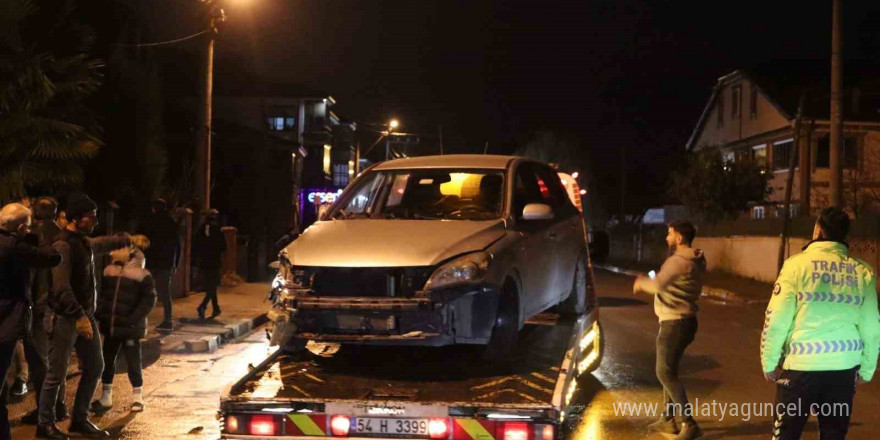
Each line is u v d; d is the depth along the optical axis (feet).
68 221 24.98
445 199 26.30
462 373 21.45
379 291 21.21
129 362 28.32
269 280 91.66
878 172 116.78
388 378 20.94
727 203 118.21
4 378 21.80
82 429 25.38
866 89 127.34
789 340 17.90
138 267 28.30
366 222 24.08
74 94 46.21
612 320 55.62
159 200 45.29
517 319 23.47
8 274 21.63
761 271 92.99
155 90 72.49
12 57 40.98
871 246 71.46
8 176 40.98
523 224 25.34
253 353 40.96
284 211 131.64
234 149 128.06
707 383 34.53
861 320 17.58
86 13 68.03
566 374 20.26
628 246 160.56
